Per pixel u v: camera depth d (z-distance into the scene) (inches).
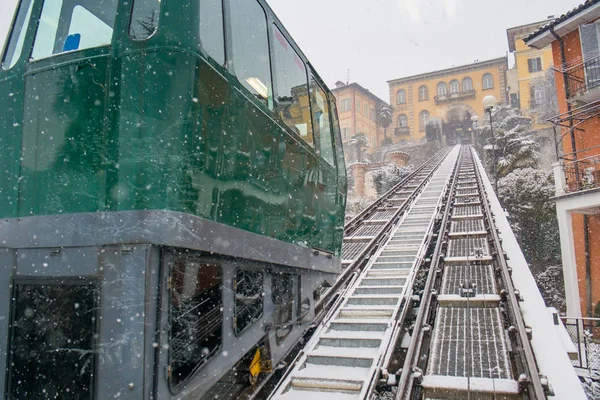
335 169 297.3
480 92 2930.6
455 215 586.9
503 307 296.2
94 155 136.8
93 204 135.3
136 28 139.8
